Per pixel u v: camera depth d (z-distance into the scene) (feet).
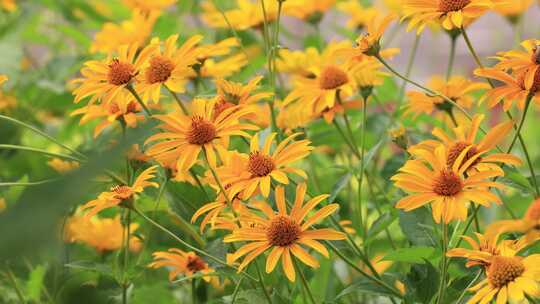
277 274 3.33
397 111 3.73
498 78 2.84
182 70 2.97
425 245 3.05
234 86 3.12
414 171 2.65
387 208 3.36
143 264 3.29
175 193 3.30
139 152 3.09
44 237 1.00
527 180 3.00
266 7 4.13
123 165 3.19
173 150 2.79
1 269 3.25
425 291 2.88
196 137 2.78
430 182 2.63
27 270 3.53
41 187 1.07
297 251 2.68
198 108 2.87
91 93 2.97
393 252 2.89
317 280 3.34
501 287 2.53
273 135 2.85
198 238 3.31
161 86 2.99
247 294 2.97
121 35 4.14
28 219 0.99
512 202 3.74
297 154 2.81
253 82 3.13
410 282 2.96
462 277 2.90
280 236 2.69
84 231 3.66
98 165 1.16
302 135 3.45
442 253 2.80
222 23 4.21
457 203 2.59
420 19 2.96
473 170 2.73
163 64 2.98
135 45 3.02
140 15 4.23
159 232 3.73
